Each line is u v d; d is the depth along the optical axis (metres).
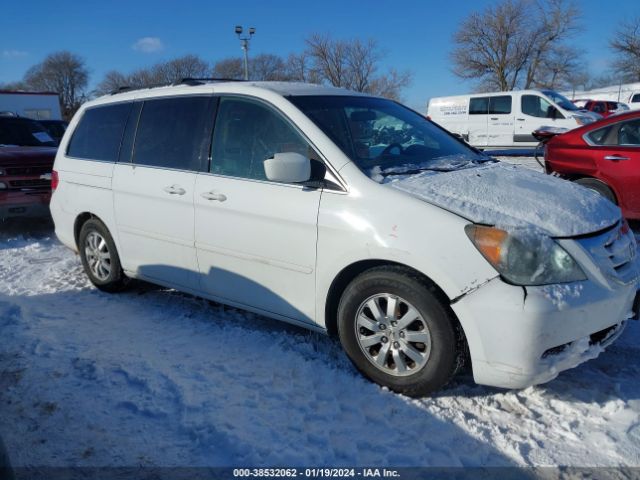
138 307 4.82
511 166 4.04
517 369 2.86
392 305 3.18
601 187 6.99
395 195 3.20
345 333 3.39
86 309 4.80
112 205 4.77
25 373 3.53
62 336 4.12
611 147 6.92
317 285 3.47
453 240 2.97
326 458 2.74
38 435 2.92
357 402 3.21
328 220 3.34
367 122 3.97
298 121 3.67
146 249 4.57
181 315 4.58
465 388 3.34
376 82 43.16
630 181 6.72
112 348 3.90
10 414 3.10
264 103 3.88
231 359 3.74
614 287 2.96
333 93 4.15
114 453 2.78
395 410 3.12
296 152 3.63
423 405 3.16
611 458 2.71
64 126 14.23
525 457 2.74
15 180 7.62
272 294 3.74
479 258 2.91
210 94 4.23
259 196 3.68
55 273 5.99
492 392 3.29
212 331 4.23
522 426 2.97
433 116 19.77
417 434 2.92
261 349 3.89
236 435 2.84
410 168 3.60
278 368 3.61
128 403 3.17
